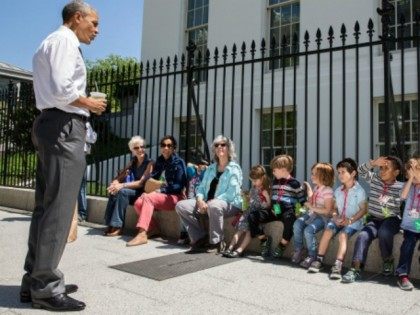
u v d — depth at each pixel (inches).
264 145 371.6
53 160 105.5
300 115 354.3
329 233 153.9
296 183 176.7
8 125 319.9
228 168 186.2
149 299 117.9
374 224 151.9
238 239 176.9
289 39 391.5
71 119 107.3
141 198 204.2
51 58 102.5
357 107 176.2
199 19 467.5
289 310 111.5
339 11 353.1
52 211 105.4
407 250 136.7
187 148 231.8
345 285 135.4
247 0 417.7
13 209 294.7
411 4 323.3
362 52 328.2
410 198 142.0
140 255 171.3
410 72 309.7
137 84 295.1
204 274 144.9
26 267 112.4
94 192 283.3
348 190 160.1
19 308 107.4
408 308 114.2
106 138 268.4
